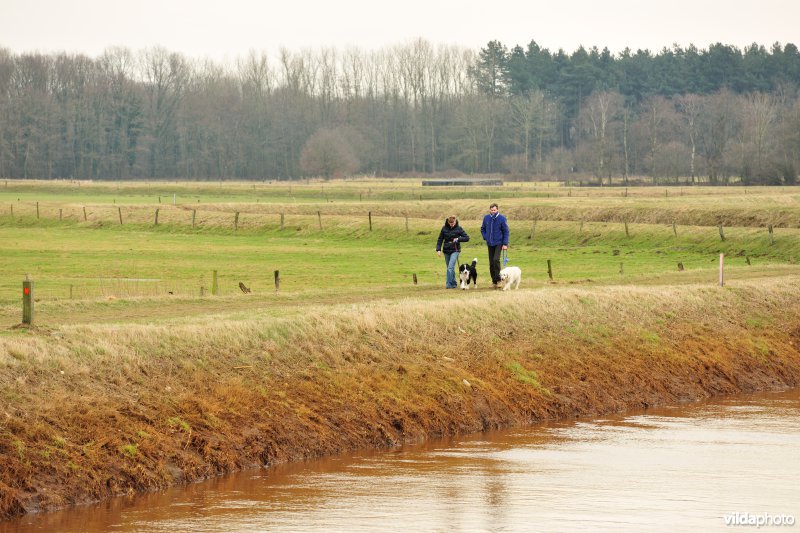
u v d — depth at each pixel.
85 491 65.38
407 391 90.94
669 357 114.75
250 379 83.69
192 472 71.19
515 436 88.62
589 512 63.12
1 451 64.50
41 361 73.81
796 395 113.50
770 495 67.56
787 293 141.50
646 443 85.31
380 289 133.12
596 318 118.00
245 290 137.50
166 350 82.38
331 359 91.25
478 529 59.25
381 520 61.44
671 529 59.31
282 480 71.69
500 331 107.75
